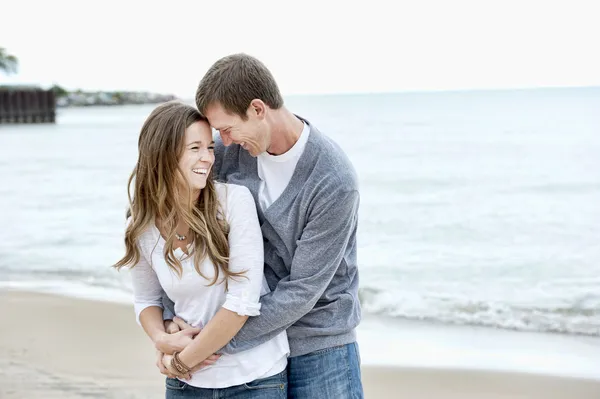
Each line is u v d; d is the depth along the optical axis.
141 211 2.26
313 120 33.91
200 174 2.18
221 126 2.22
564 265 8.02
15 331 5.31
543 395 4.17
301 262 2.27
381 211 11.27
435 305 6.37
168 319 2.39
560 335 5.43
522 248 8.81
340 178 2.27
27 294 6.54
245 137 2.25
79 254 8.83
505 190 13.00
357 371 2.45
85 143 29.67
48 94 49.56
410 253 8.59
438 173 15.24
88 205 13.06
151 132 2.18
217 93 2.18
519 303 6.44
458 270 7.81
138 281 2.42
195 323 2.28
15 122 48.41
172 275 2.25
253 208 2.28
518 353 4.94
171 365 2.26
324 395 2.38
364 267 7.94
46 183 16.34
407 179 14.52
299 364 2.41
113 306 6.01
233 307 2.17
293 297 2.24
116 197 14.02
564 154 17.88
